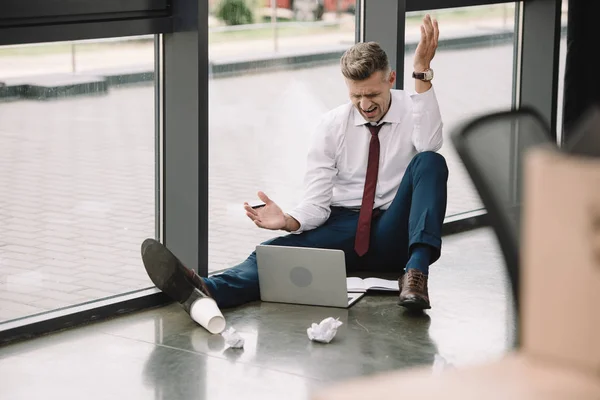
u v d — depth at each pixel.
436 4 4.49
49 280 3.27
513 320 3.26
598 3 5.31
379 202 3.76
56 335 3.16
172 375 2.76
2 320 3.15
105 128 3.36
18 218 3.15
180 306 3.50
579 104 5.43
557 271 0.57
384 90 3.61
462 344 3.01
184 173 3.56
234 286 3.46
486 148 1.64
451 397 0.57
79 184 3.31
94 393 2.61
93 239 3.39
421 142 3.63
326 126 3.73
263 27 3.80
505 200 1.62
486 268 3.96
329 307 3.44
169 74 3.52
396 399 0.57
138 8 3.34
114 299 3.41
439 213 3.42
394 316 3.31
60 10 3.10
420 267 3.35
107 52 3.32
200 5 3.40
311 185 3.70
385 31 4.24
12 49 3.03
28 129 3.12
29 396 2.59
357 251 3.71
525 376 0.58
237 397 2.57
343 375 2.74
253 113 3.83
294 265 3.45
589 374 0.56
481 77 4.98
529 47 5.21
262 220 3.55
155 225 3.61
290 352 2.95
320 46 4.09
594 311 0.56
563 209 0.56
